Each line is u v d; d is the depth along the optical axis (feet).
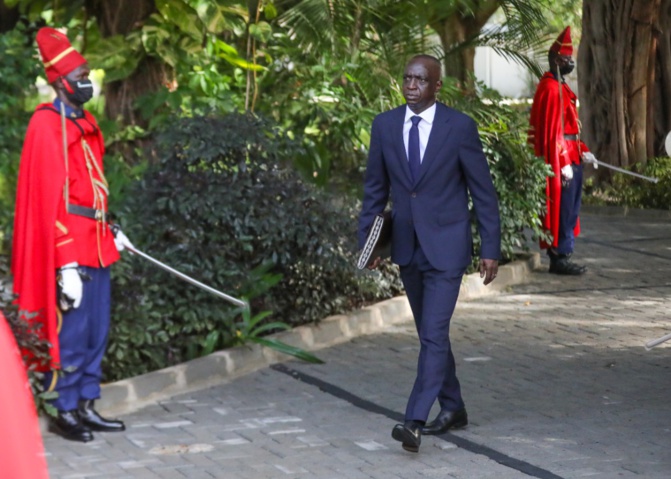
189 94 33.32
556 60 38.42
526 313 32.99
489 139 36.73
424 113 19.98
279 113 35.17
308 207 28.45
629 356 27.76
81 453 20.16
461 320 32.04
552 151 37.93
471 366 26.73
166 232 27.07
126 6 33.47
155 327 24.52
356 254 29.32
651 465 19.22
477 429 21.50
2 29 38.14
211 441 20.94
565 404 23.38
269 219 27.27
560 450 20.15
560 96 37.96
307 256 28.40
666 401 23.61
